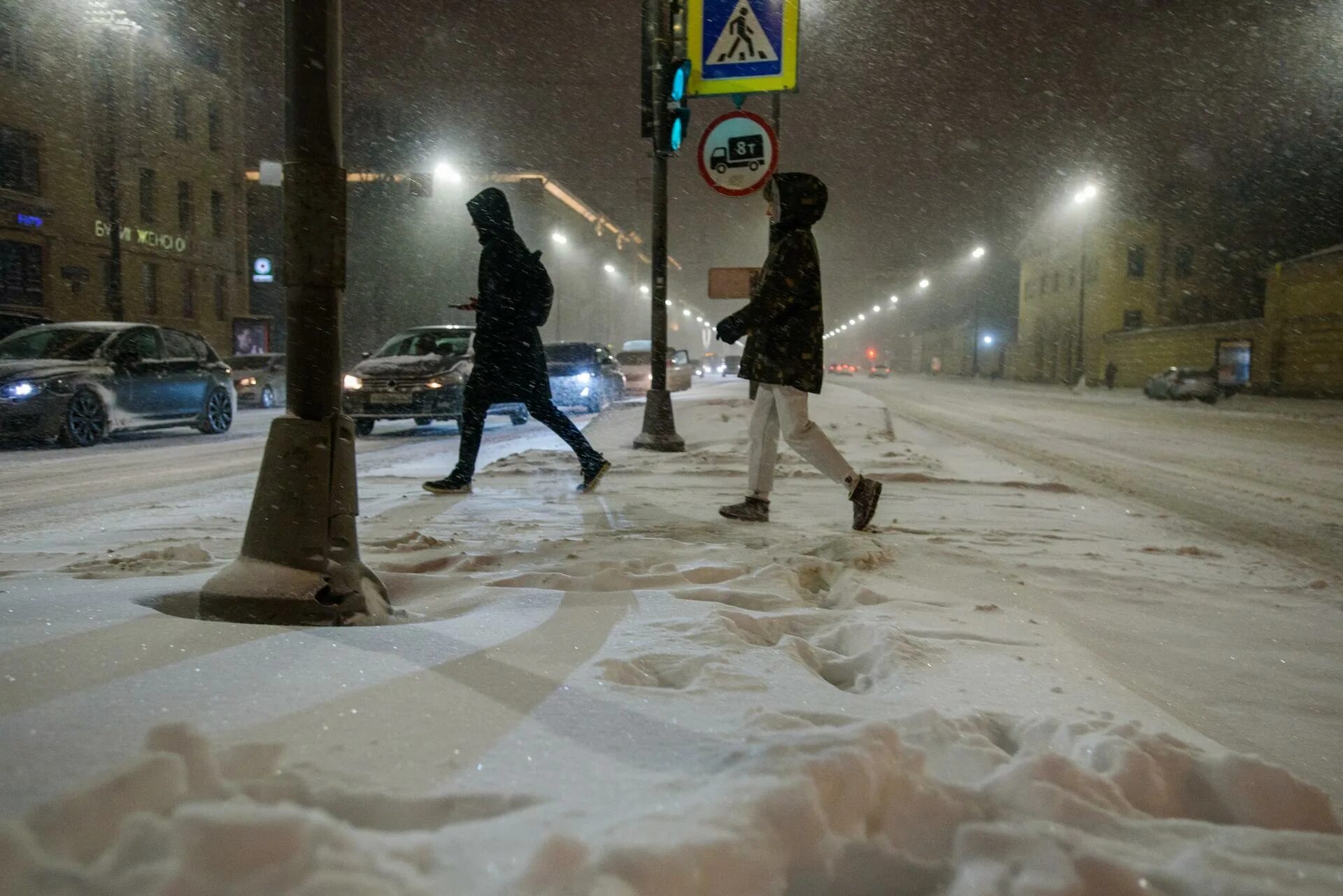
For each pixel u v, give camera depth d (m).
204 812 1.25
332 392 3.02
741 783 1.46
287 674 2.06
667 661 2.43
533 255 6.74
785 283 5.20
